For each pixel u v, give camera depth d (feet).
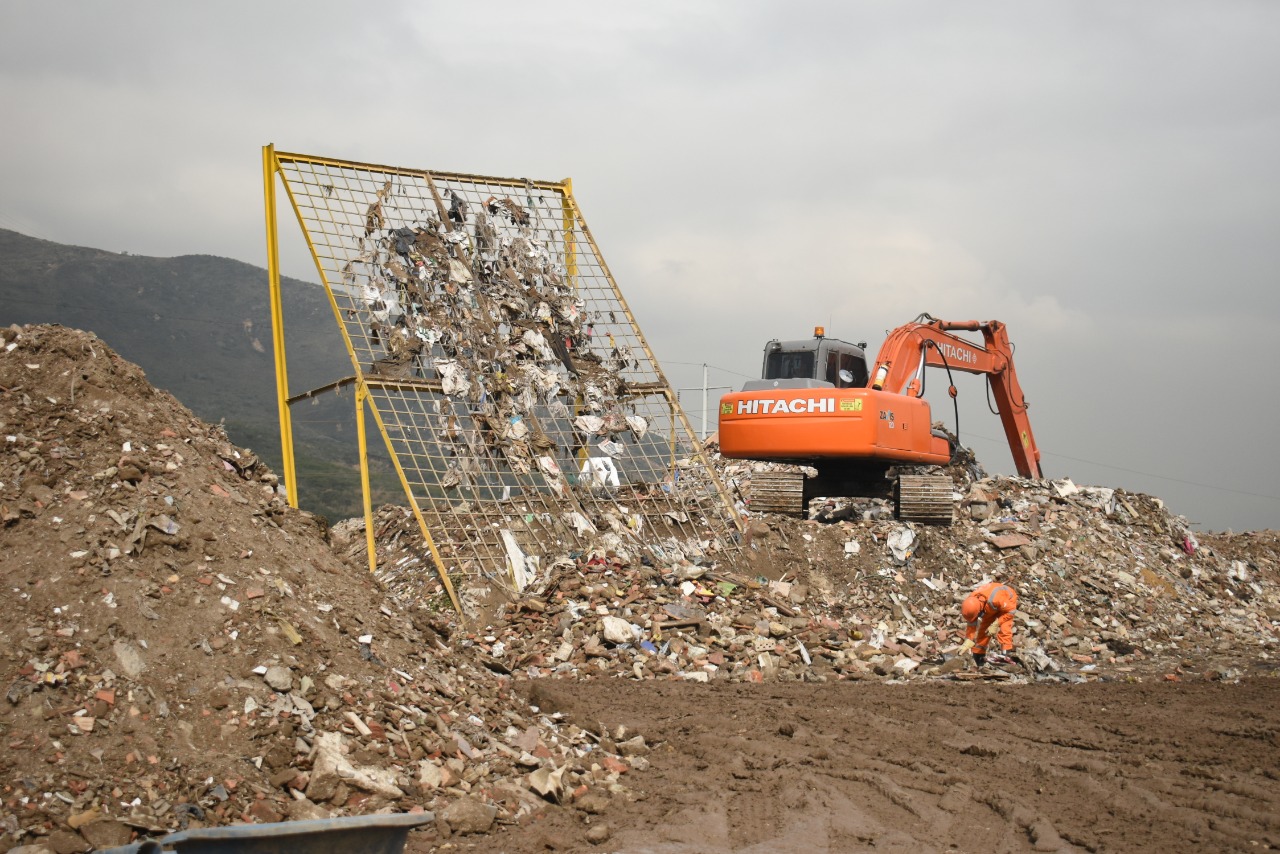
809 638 45.39
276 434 312.50
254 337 543.39
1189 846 21.02
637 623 44.14
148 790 19.06
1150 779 25.89
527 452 55.11
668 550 53.57
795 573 52.95
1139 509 73.20
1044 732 31.27
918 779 25.88
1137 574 62.03
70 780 18.61
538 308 61.41
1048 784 25.59
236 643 22.71
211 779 19.72
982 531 61.36
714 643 43.52
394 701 24.36
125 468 24.75
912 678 42.27
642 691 37.17
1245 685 41.11
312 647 23.90
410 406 54.34
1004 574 56.90
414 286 57.62
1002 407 78.95
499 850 20.42
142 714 20.40
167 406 28.45
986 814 23.40
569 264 65.92
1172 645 53.57
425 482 52.11
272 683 22.22
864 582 52.44
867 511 65.10
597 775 25.40
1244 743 29.76
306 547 27.84
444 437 54.03
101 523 23.36
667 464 61.31
